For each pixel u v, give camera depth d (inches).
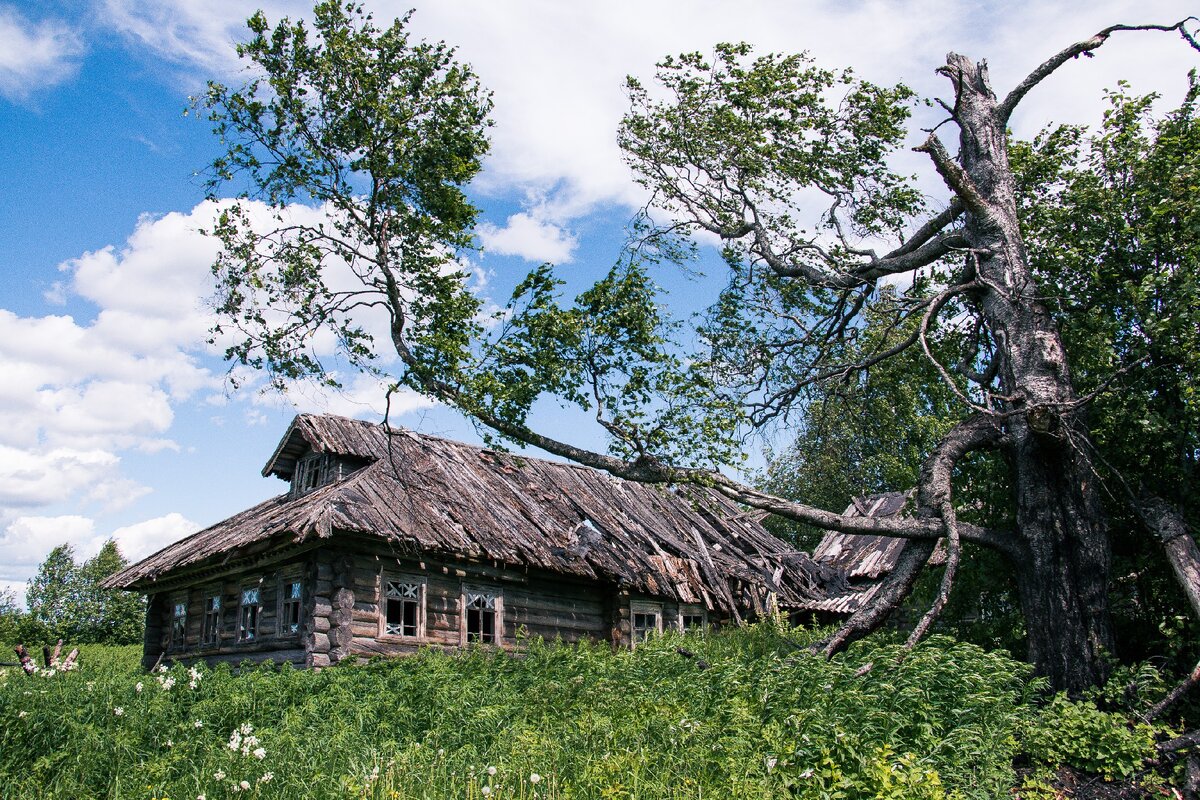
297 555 615.8
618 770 292.5
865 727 319.6
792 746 303.7
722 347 593.0
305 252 498.0
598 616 725.9
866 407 607.5
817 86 557.0
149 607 802.2
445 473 728.3
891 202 565.9
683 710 343.3
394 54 494.6
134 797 288.5
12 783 296.2
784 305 596.1
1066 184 546.0
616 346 493.7
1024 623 480.1
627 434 495.8
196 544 749.9
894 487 1049.5
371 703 376.5
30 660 525.3
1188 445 466.9
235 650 663.1
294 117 491.5
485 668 481.4
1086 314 493.0
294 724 345.7
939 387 588.1
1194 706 412.5
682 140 569.6
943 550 567.8
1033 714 393.7
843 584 893.2
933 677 364.8
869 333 600.1
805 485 1273.4
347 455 717.3
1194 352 422.3
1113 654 442.0
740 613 795.4
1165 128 494.3
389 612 632.4
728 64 564.7
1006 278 491.2
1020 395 462.3
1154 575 486.9
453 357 486.0
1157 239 468.1
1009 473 521.7
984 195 511.8
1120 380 473.7
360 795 279.3
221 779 291.9
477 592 656.4
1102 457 463.8
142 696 374.6
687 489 553.0
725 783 286.0
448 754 323.0
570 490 816.3
